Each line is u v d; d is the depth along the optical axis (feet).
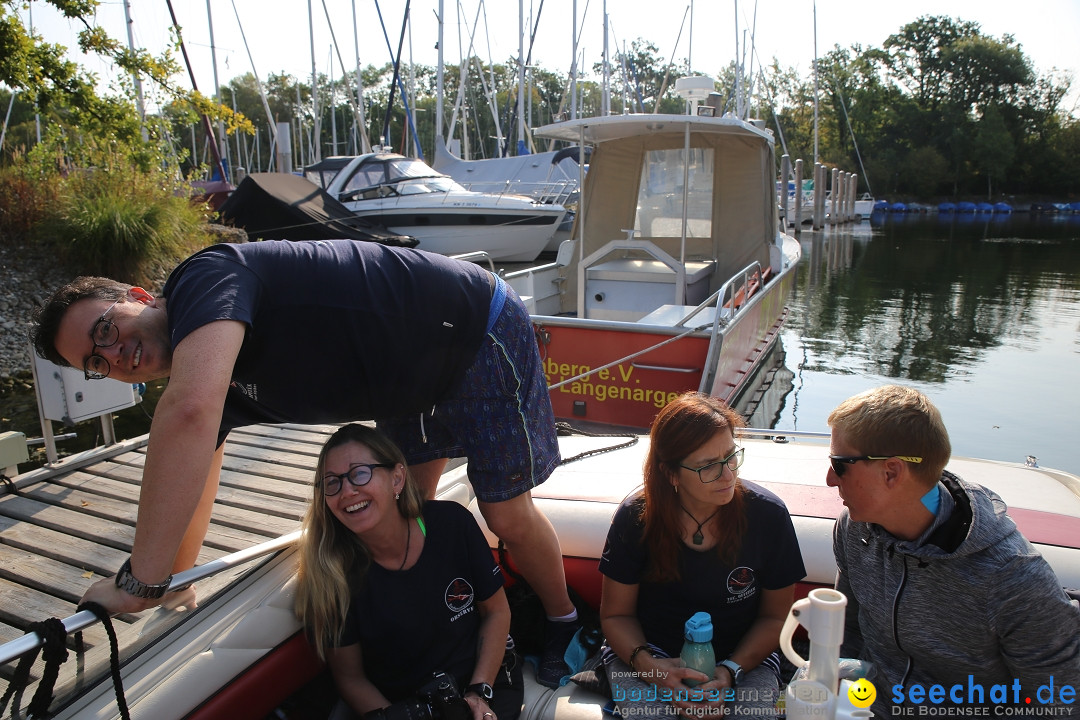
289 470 13.80
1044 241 88.38
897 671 5.84
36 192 32.86
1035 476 8.46
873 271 60.29
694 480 6.18
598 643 7.48
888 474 5.11
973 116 177.88
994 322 39.63
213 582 6.72
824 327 38.86
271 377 5.57
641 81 159.43
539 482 6.71
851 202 121.49
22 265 30.89
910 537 5.37
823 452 9.48
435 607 6.41
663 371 17.70
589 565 7.91
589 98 127.24
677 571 6.60
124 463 14.05
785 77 180.65
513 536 6.82
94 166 35.88
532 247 59.31
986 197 176.45
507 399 6.42
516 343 6.40
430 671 6.43
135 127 39.01
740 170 25.12
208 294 4.87
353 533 6.24
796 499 7.97
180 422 4.48
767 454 9.39
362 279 5.59
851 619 6.59
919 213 168.55
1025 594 5.01
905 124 176.96
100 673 5.44
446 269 6.07
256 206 49.11
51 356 5.30
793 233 97.76
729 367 18.97
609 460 9.38
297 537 7.08
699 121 21.26
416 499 6.35
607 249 23.13
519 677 6.82
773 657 6.74
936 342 34.99
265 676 6.22
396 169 59.77
